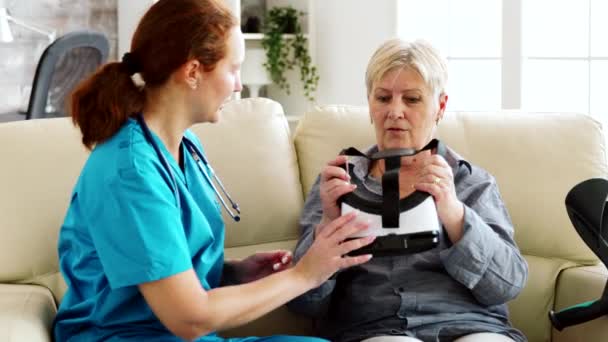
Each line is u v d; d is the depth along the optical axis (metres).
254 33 4.54
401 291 1.85
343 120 2.17
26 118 3.50
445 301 1.84
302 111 4.59
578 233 1.89
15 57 4.80
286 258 1.80
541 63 3.34
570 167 2.11
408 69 1.81
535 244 2.09
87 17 4.91
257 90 4.53
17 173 1.90
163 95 1.55
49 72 3.46
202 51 1.50
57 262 1.90
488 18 3.57
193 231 1.58
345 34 4.24
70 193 1.92
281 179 2.10
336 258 1.56
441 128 2.14
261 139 2.10
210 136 2.05
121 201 1.45
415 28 3.91
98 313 1.56
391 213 1.61
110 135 1.52
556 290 2.04
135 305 1.54
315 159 2.14
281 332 2.02
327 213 1.72
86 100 1.53
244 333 2.00
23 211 1.88
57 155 1.94
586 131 2.15
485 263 1.76
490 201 1.91
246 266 1.82
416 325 1.81
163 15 1.51
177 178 1.57
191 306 1.45
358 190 1.91
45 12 4.83
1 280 1.86
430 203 1.64
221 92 1.55
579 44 3.18
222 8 1.53
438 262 1.85
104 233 1.47
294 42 4.51
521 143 2.12
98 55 3.75
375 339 1.74
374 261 1.88
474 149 2.12
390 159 1.66
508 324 1.91
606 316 1.84
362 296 1.87
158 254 1.44
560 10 3.24
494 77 3.56
